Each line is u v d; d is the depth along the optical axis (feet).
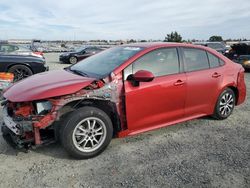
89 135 12.34
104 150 13.26
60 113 11.98
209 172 11.46
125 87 13.01
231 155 13.06
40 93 11.59
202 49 16.66
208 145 14.19
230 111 18.35
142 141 14.52
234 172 11.50
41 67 31.60
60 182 10.57
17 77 30.94
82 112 11.95
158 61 14.43
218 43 66.13
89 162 12.19
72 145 11.91
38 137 11.74
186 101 15.44
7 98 12.12
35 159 12.32
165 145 14.07
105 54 15.96
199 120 18.02
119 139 14.70
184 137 15.17
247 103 23.07
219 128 16.70
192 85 15.46
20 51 40.06
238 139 15.07
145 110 13.82
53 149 13.29
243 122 17.94
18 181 10.58
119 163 12.12
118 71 13.05
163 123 14.85
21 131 11.51
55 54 124.06
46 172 11.27
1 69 30.17
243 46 48.14
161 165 12.00
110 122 12.82
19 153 12.79
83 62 16.28
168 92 14.42
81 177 10.94
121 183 10.56
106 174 11.19
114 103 12.89
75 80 12.68
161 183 10.60
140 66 13.73
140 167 11.79
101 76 12.97
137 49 14.52
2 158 12.34
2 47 39.47
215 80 16.74
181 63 15.33
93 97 12.30
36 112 11.74
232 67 18.04
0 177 10.82
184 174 11.27
